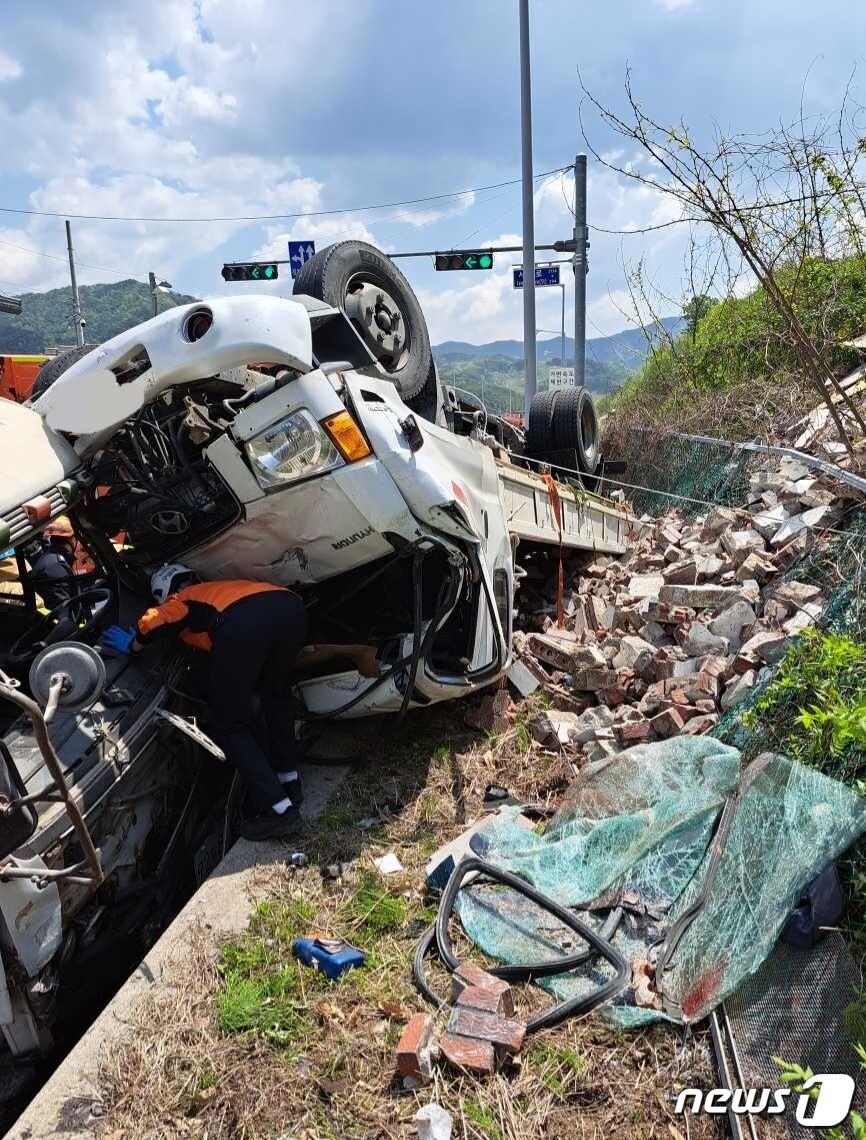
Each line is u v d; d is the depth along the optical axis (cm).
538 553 849
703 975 304
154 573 452
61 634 422
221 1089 286
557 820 413
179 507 439
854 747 358
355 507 434
